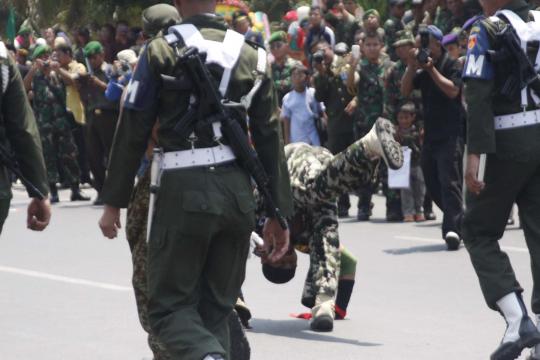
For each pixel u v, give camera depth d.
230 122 6.76
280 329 10.72
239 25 22.28
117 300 12.14
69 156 22.83
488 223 8.67
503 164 8.51
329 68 19.48
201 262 6.80
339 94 19.44
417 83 15.68
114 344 10.13
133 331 10.66
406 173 17.89
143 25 8.77
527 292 12.34
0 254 15.53
